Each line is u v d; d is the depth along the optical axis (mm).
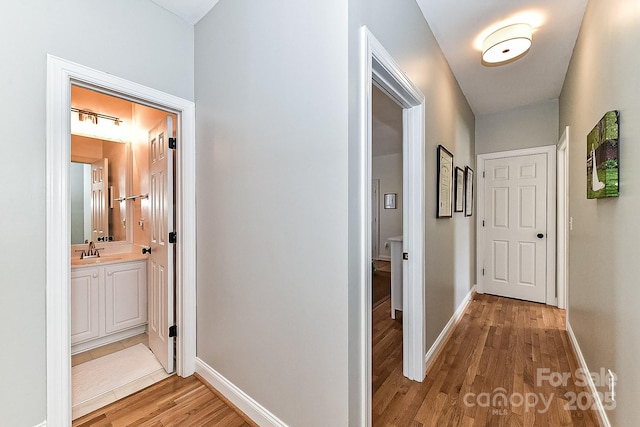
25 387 1320
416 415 1599
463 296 3299
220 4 1781
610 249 1491
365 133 1233
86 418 1592
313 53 1260
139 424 1552
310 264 1288
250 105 1568
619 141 1357
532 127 3625
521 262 3691
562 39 2307
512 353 2283
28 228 1325
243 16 1614
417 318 1910
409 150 1947
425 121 2033
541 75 2887
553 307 3391
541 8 1957
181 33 1949
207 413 1635
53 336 1390
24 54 1316
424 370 1951
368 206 1261
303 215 1312
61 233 1414
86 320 2344
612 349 1438
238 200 1653
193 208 1999
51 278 1385
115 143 2910
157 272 2246
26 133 1321
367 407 1282
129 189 2967
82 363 2174
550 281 3480
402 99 1827
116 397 1772
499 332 2688
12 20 1286
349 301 1173
